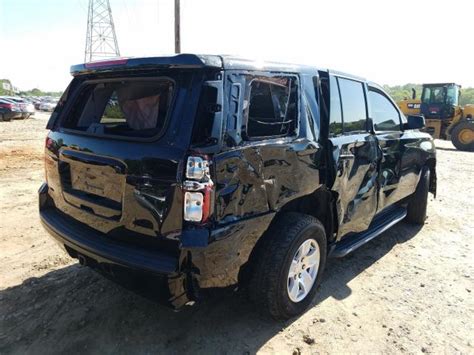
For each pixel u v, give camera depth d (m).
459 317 3.21
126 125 2.67
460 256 4.42
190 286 2.31
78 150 2.75
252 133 2.57
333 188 3.26
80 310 3.08
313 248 3.15
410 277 3.88
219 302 3.25
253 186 2.52
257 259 2.77
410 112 18.72
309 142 3.01
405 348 2.80
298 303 3.06
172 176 2.21
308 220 2.99
